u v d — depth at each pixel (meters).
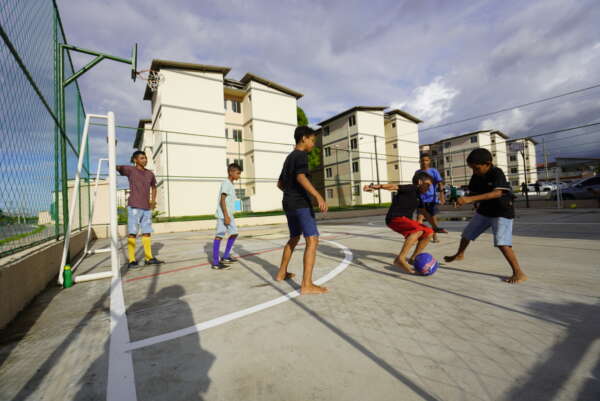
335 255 4.34
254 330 1.82
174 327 1.92
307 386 1.22
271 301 2.37
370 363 1.39
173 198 15.59
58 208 3.94
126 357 1.53
